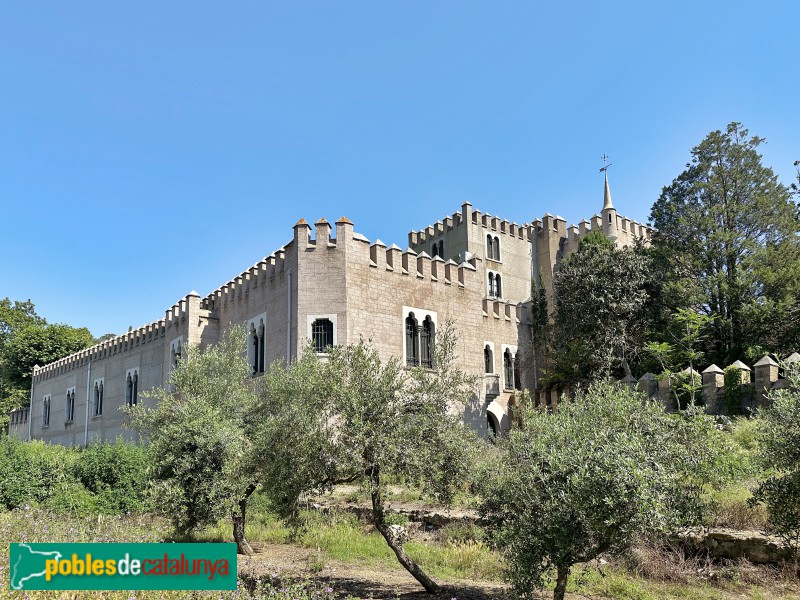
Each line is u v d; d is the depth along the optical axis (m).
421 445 12.23
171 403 19.00
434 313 32.59
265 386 18.42
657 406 10.65
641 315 34.00
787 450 10.64
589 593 12.05
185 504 16.22
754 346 30.64
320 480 12.77
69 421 55.31
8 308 75.56
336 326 28.30
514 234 47.16
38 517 18.48
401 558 12.50
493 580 13.45
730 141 35.62
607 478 8.71
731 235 33.34
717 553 12.84
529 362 38.88
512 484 10.23
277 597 10.84
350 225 29.69
